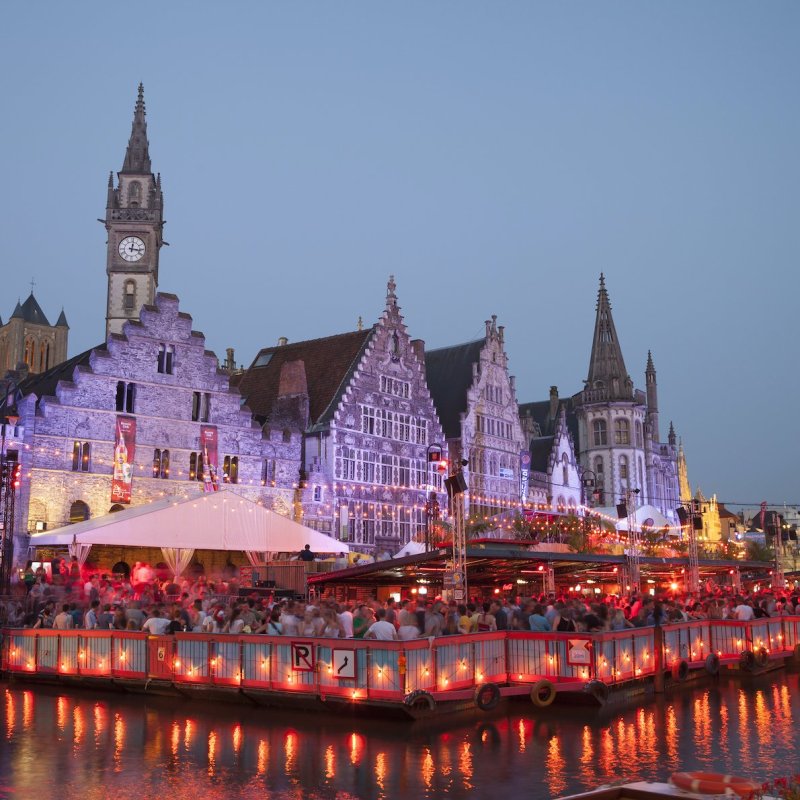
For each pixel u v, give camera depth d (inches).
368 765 638.5
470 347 3179.1
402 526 2652.6
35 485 1883.6
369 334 2672.2
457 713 852.6
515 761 650.2
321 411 2541.8
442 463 1633.9
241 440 2250.2
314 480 2393.0
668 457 4822.8
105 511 1984.5
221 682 903.1
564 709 881.5
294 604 995.9
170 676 940.6
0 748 694.5
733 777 310.7
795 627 1302.9
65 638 1034.7
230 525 1625.2
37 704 907.4
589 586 2162.9
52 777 602.2
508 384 3255.4
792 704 920.9
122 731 762.2
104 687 1003.3
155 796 556.4
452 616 934.4
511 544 1625.2
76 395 1974.7
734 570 2391.7
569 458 3710.6
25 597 1381.6
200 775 608.1
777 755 669.3
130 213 3671.3
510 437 3216.0
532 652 922.1
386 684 813.9
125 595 1275.8
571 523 2156.7
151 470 2076.8
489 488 3046.3
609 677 916.6
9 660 1085.1
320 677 846.5
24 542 1835.6
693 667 1089.4
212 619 968.9
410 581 1680.6
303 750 687.1
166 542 1545.3
